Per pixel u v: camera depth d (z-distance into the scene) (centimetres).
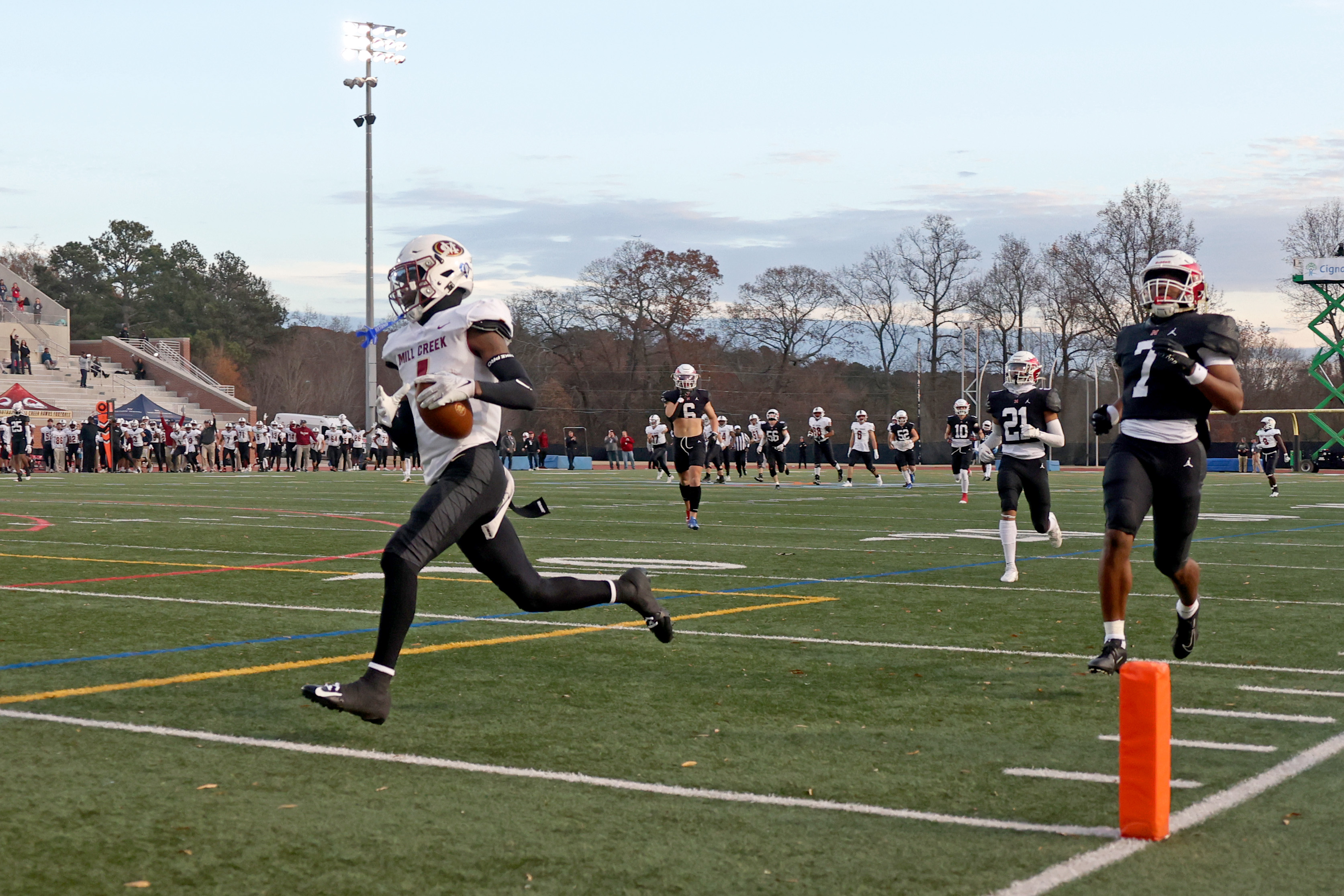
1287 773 742
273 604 1458
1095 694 974
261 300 17538
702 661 1111
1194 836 625
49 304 11050
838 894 550
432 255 873
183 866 588
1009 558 1720
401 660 1108
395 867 586
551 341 12562
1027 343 11706
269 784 721
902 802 688
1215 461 8444
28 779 729
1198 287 1038
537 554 2081
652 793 706
